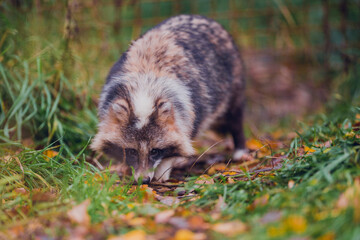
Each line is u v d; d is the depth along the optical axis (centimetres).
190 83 775
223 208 529
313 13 1386
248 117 1214
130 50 797
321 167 533
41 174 654
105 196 550
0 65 824
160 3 1421
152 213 521
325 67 1229
